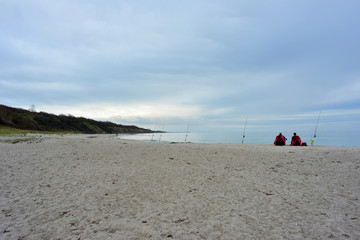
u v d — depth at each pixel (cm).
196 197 594
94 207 515
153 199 579
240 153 1458
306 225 419
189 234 388
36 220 438
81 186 685
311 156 1268
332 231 393
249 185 709
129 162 1131
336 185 683
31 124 5547
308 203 535
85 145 1923
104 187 679
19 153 1325
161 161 1166
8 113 5269
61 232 391
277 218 454
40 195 589
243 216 466
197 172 906
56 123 7400
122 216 468
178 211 497
